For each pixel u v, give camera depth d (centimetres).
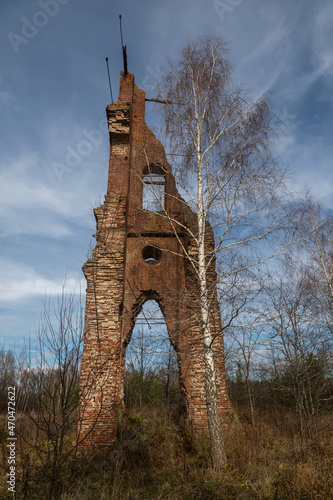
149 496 585
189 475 659
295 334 1149
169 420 1054
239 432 908
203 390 1018
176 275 1229
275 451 823
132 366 2231
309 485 559
